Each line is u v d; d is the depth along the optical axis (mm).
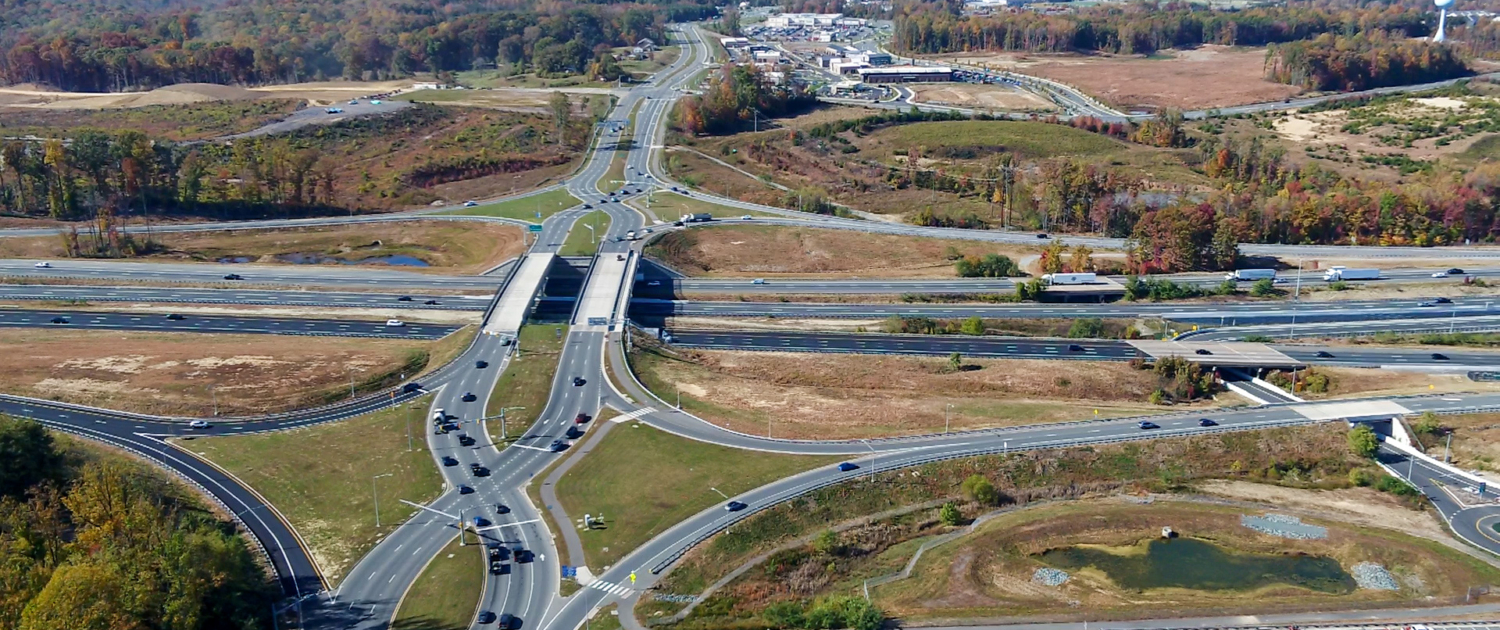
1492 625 128125
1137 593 139000
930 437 175250
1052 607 134500
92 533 128875
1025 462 168750
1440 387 197125
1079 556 148375
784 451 170750
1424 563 144375
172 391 190000
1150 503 161750
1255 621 128500
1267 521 156375
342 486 161125
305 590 135875
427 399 189250
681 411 186125
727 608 135000
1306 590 139750
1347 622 128875
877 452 170250
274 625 128250
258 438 175000
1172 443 174125
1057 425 179875
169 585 122000
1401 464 172375
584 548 145250
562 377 198500
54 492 137500
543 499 157250
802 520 153750
